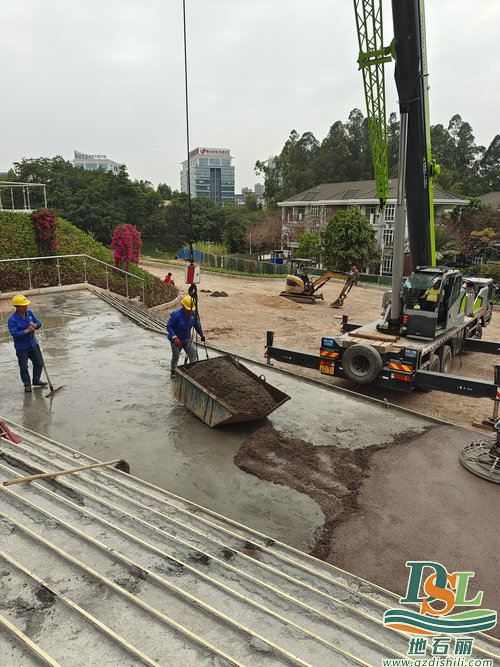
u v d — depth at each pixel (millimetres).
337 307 24031
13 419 6992
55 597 2828
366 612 3547
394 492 5516
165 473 5727
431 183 11578
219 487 5477
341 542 4633
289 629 2961
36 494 4359
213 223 72938
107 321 13633
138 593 3076
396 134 73188
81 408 7492
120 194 70625
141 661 2377
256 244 58625
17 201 67312
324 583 3848
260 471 5812
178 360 9602
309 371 13031
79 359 10047
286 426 7160
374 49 9516
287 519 4961
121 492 4988
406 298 10359
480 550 4551
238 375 7477
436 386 9164
